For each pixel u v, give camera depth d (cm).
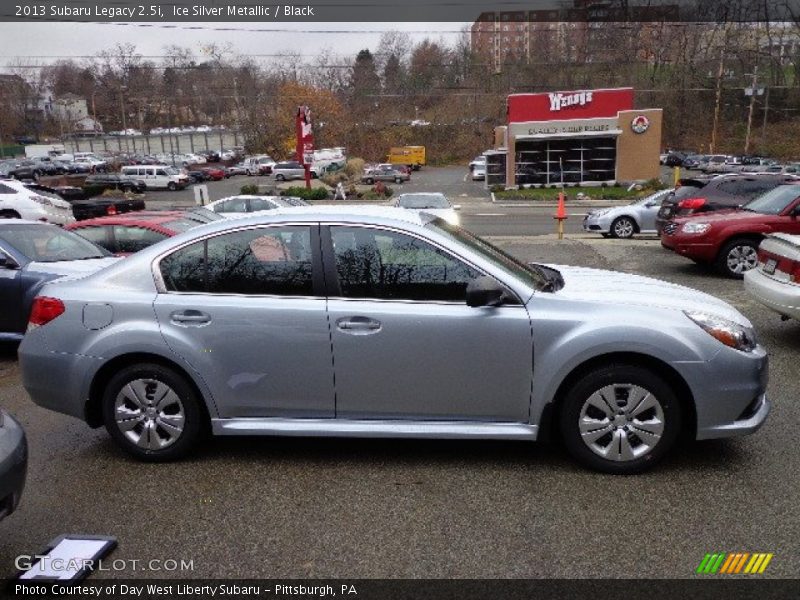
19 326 647
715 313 372
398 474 379
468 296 357
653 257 1227
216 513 339
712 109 7994
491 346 365
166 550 306
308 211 397
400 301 373
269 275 383
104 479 381
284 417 388
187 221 916
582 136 3803
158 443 397
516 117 3881
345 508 341
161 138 9094
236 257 387
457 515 332
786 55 7281
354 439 433
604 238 1658
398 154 7344
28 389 409
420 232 378
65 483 377
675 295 390
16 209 1759
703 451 399
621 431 366
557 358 361
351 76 8725
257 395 385
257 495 358
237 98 8000
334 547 306
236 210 1880
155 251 397
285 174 5550
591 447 370
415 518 330
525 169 3928
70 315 395
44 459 412
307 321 374
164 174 4838
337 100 8531
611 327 356
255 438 439
